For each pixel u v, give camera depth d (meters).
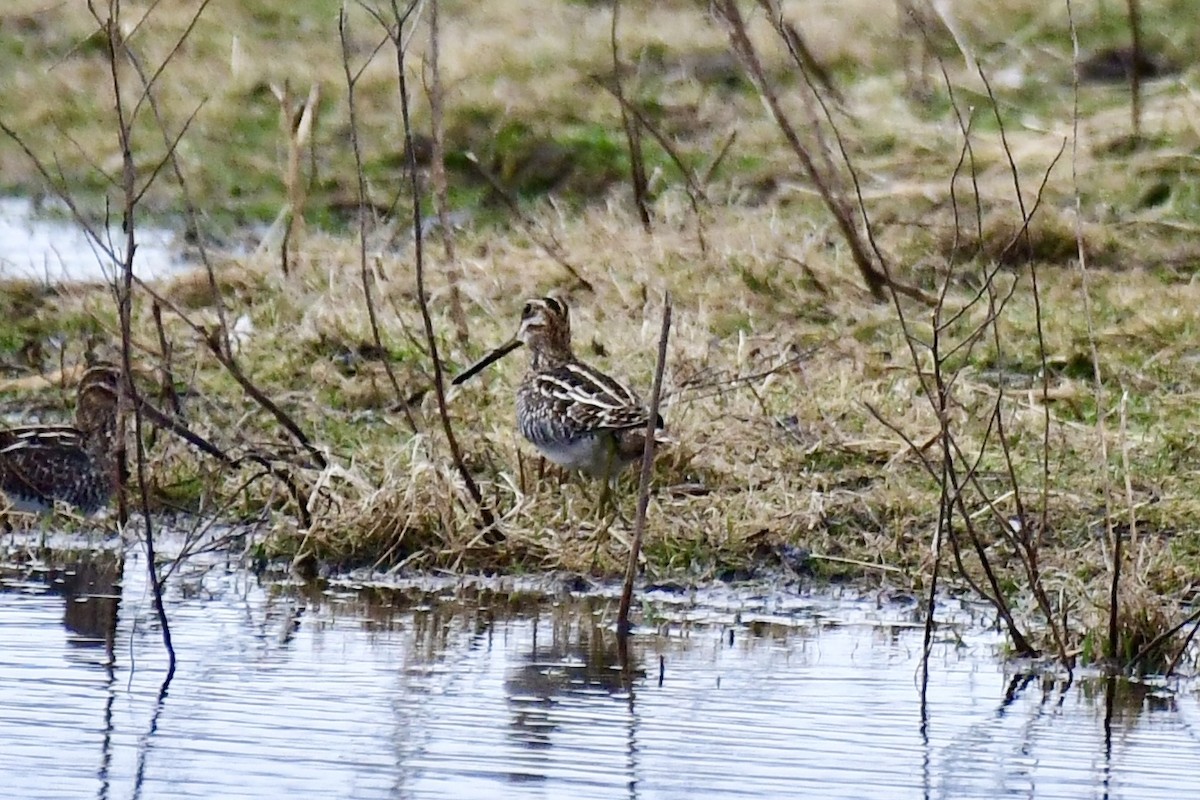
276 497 12.07
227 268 16.27
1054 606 10.52
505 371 13.96
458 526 11.42
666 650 9.84
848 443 12.42
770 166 18.28
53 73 22.38
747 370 13.50
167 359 12.74
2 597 10.66
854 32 21.23
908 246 15.94
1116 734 8.69
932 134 18.55
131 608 10.48
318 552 11.45
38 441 11.98
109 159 20.34
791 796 7.76
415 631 10.15
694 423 12.38
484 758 8.18
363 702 8.88
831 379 13.38
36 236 18.36
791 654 9.83
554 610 10.64
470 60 21.30
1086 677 9.65
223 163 20.14
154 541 11.84
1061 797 7.83
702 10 21.62
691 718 8.70
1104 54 20.38
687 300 15.02
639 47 21.56
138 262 17.38
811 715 8.85
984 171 17.52
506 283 15.58
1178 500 11.77
